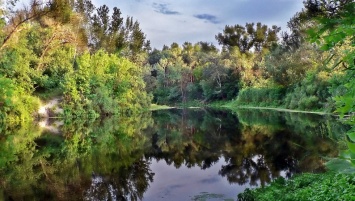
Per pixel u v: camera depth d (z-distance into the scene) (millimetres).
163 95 72562
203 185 10789
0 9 23250
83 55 36156
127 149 18094
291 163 13172
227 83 65500
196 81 74500
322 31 1903
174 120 35719
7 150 17172
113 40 50125
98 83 36438
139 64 56719
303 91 38344
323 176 8344
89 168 13484
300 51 40125
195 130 26375
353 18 1821
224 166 13523
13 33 25125
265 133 22094
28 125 27156
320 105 34938
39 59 32812
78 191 10367
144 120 35656
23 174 12430
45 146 18531
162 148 18344
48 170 13102
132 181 11523
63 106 32750
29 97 29359
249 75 60656
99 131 25641
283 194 7629
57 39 34406
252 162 13914
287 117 32156
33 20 27062
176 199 9422
